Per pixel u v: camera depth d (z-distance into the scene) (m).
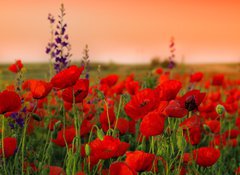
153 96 2.18
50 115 3.81
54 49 4.33
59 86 2.39
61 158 3.85
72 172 2.30
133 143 3.80
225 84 7.00
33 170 2.67
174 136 2.74
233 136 4.11
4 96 2.24
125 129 2.98
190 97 2.27
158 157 2.43
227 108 4.29
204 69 14.43
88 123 2.91
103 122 2.91
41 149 3.17
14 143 2.46
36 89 2.42
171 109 2.20
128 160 2.01
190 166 2.64
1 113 2.30
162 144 2.51
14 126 3.21
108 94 5.00
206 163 2.46
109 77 4.46
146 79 4.94
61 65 4.23
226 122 5.36
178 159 2.68
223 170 3.57
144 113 2.20
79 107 3.90
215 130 3.41
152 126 2.14
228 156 4.07
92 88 4.54
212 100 5.10
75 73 2.33
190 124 2.32
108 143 2.13
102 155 2.13
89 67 4.59
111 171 1.92
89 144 2.32
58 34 4.28
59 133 2.68
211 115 4.23
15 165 2.62
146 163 2.01
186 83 6.68
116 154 2.22
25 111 3.36
